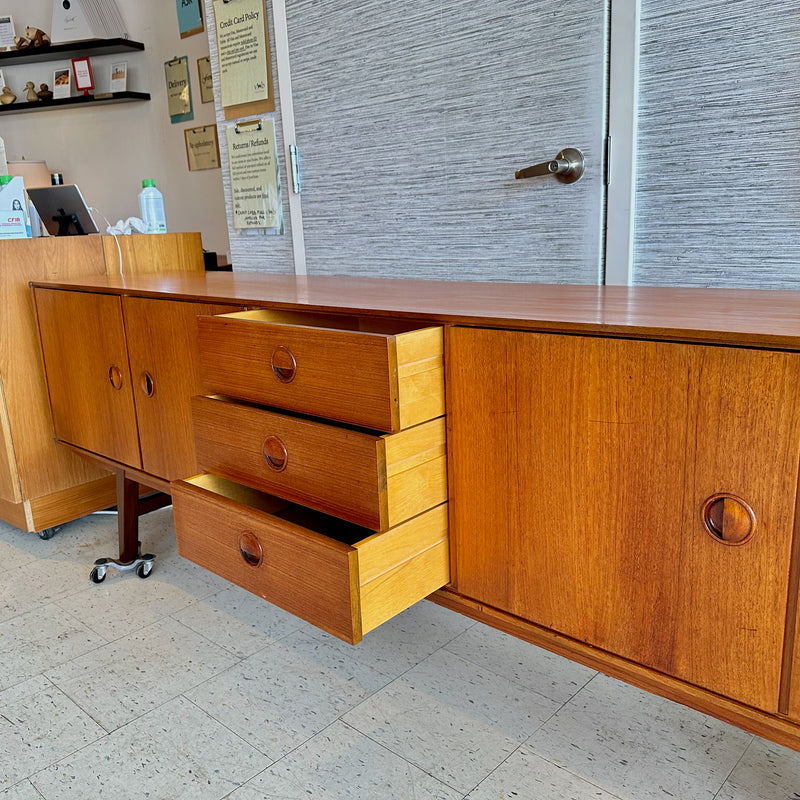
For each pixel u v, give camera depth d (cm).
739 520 71
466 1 151
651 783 109
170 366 146
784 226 119
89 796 111
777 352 66
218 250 350
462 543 99
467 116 157
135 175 364
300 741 122
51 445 202
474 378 92
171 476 156
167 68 338
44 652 152
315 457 98
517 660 145
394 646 151
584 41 135
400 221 177
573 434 83
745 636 74
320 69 183
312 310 112
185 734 124
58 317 178
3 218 207
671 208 132
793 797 106
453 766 114
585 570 86
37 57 354
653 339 75
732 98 120
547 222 149
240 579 108
